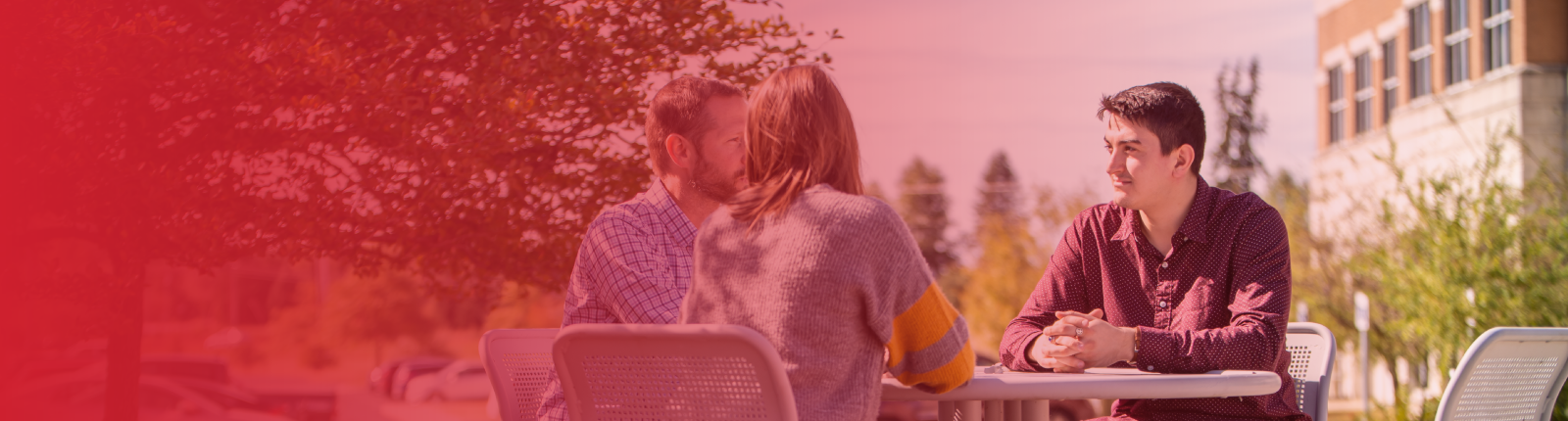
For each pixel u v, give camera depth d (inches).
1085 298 114.0
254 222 176.2
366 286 1854.1
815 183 79.4
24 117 157.4
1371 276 368.5
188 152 173.0
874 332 76.6
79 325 173.3
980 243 1045.8
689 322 81.3
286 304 2194.9
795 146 79.5
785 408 70.6
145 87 162.7
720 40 191.5
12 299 165.8
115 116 168.9
